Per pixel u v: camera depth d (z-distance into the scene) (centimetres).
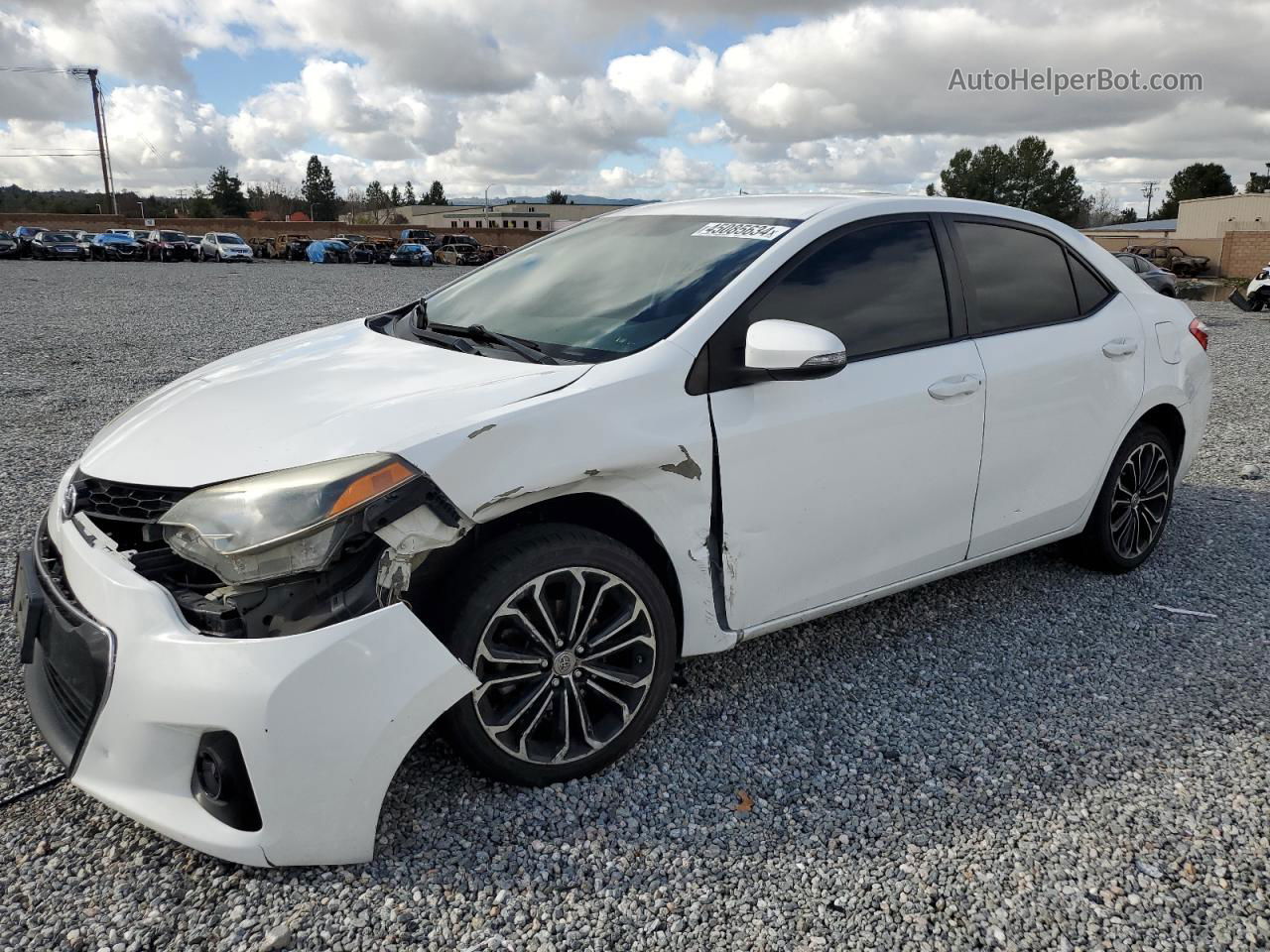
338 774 212
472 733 241
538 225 10456
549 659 251
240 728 204
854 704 312
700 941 210
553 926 213
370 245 4659
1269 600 402
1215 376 1041
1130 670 339
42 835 237
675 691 316
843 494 300
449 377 266
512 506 237
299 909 214
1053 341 361
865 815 255
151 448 247
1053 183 7375
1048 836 248
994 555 363
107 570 222
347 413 242
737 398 274
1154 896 227
